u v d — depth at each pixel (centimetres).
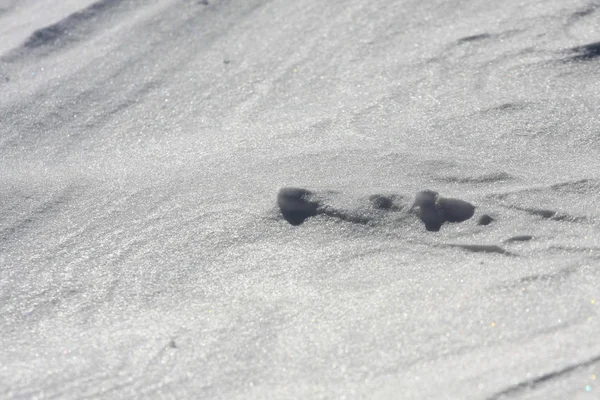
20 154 442
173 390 384
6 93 462
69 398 384
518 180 416
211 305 399
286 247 409
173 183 426
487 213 409
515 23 468
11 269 411
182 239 413
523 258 400
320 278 402
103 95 459
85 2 499
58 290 405
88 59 473
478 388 377
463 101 442
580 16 467
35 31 486
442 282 397
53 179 431
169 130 447
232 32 481
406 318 391
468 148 427
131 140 445
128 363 389
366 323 391
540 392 376
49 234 417
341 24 477
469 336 386
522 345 383
